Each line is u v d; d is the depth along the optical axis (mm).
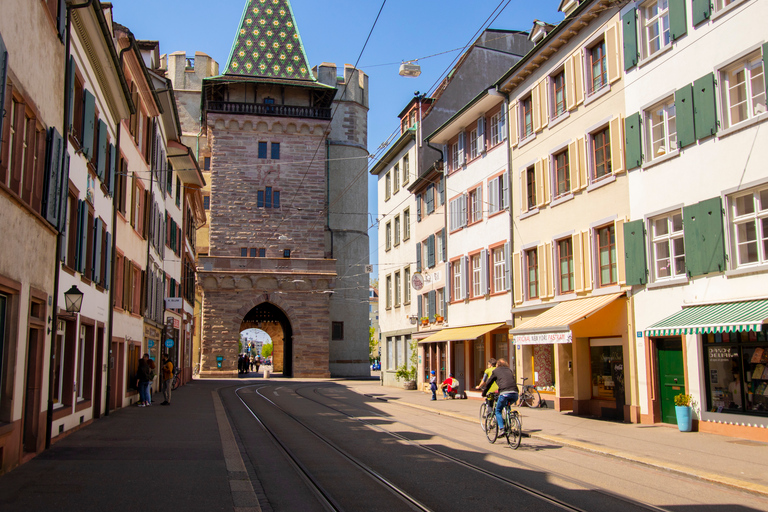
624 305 18781
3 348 10133
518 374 24719
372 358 98500
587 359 21172
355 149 64125
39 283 11609
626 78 19109
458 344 31234
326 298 54719
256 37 57250
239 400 28500
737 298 15047
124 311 22109
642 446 13594
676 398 16438
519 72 24766
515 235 25344
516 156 25484
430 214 34531
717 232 15555
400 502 8734
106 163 18406
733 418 15125
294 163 55969
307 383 46594
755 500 8945
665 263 17641
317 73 64938
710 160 16047
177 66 64375
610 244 19828
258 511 7918
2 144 9398
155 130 26812
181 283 39250
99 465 10945
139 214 24828
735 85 15672
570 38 21969
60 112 12805
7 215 9641
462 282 30000
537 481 10133
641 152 18328
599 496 9102
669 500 8898
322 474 10719
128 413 20250
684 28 16938
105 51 16234
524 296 24547
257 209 54906
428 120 36312
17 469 10453
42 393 12117
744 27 15227
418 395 32469
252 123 55531
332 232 61812
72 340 15250
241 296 53156
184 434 15250
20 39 10000
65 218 13164
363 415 21484
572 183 21562
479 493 9258
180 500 8445
